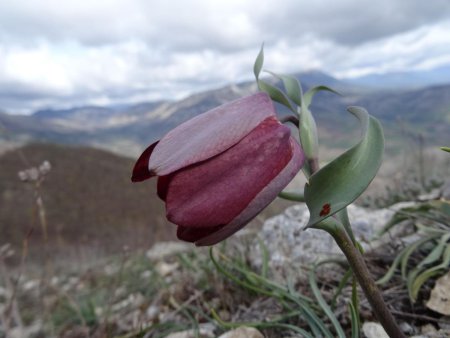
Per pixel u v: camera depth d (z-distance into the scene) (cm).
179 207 7
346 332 10
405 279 11
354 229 15
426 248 12
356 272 7
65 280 31
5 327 16
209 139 7
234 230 7
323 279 13
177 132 7
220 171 7
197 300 15
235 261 16
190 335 13
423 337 9
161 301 18
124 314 19
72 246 53
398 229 15
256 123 7
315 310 11
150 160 7
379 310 7
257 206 7
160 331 14
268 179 7
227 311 14
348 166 6
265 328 11
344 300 11
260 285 14
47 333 19
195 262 19
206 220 7
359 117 7
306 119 8
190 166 7
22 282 29
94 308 20
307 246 15
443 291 10
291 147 7
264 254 15
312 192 6
